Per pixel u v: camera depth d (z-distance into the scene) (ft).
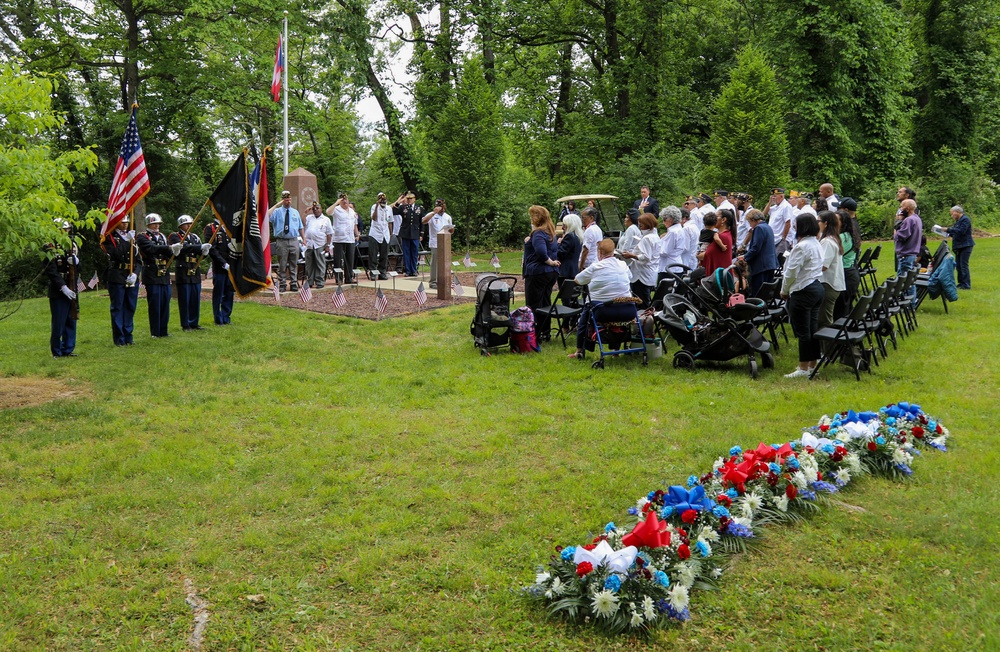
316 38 87.51
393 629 12.69
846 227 33.94
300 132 108.78
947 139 106.52
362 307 45.55
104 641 12.48
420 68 98.37
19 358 32.63
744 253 36.11
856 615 12.76
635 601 12.76
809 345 27.73
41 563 14.84
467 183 91.76
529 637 12.46
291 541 15.61
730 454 19.25
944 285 40.14
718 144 86.89
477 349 33.71
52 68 77.25
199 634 12.58
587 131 104.63
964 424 22.24
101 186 78.38
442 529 16.12
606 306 30.53
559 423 23.15
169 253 36.88
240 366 31.17
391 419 23.76
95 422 23.57
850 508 16.81
